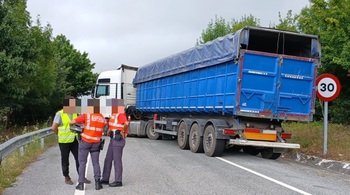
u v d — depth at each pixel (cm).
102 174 791
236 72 1107
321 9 1823
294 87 1144
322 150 1238
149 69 1916
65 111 768
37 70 2069
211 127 1205
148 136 1923
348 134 1442
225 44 1173
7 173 837
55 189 724
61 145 777
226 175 877
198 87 1366
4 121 2356
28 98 2527
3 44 1814
